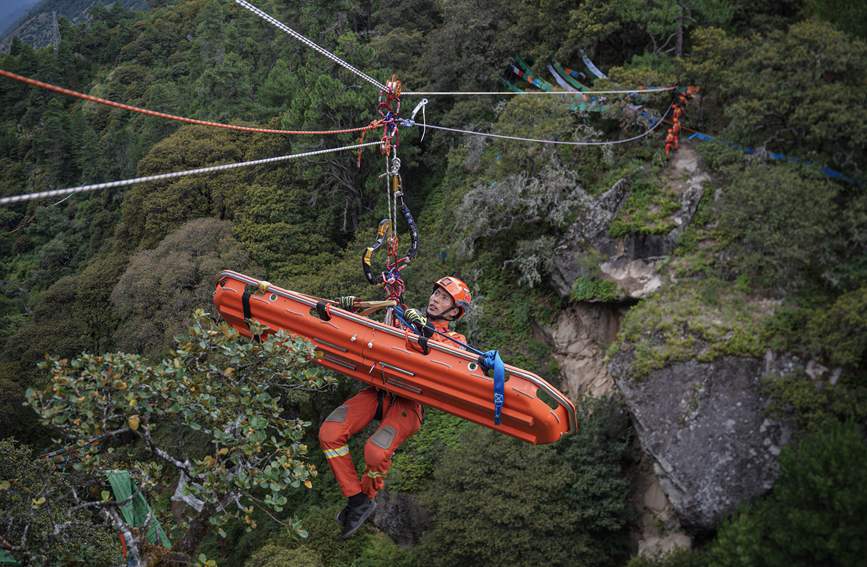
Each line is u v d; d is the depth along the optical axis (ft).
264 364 27.73
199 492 26.37
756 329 65.57
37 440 112.57
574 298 80.38
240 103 174.50
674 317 68.74
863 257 66.18
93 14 404.77
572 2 102.42
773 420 61.41
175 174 20.10
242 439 26.81
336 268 101.45
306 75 123.03
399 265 26.13
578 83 97.14
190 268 105.81
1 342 167.94
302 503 89.04
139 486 28.63
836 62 71.36
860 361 61.52
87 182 230.27
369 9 155.53
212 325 28.86
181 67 275.18
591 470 71.10
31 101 335.26
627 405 68.85
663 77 85.66
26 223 251.19
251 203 118.21
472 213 89.15
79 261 203.92
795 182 69.00
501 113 95.25
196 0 355.36
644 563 62.64
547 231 88.79
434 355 22.31
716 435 62.85
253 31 212.64
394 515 82.23
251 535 86.43
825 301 66.13
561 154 88.02
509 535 68.95
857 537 50.44
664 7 91.45
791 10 94.07
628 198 81.51
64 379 26.09
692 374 65.26
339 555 80.23
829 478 51.70
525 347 88.79
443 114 116.78
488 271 95.14
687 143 84.79
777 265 67.92
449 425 86.33
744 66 76.89
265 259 110.42
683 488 62.80
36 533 28.19
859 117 68.85
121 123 258.98
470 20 111.14
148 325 101.45
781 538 53.11
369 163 115.55
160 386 26.58
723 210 72.84
